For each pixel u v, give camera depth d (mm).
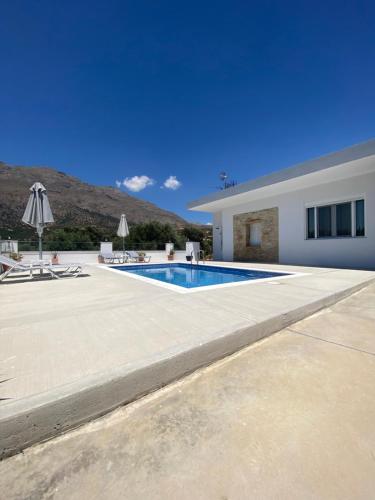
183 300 3920
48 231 17734
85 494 1078
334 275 6875
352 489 1104
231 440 1382
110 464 1234
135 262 14664
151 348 2154
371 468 1201
